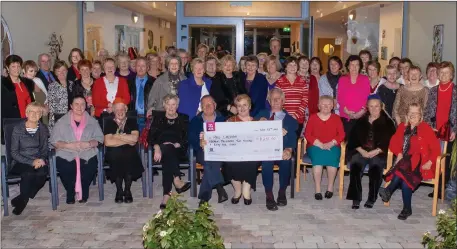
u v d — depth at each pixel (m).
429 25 8.75
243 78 6.96
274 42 8.39
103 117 6.42
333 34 11.61
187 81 6.79
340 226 5.32
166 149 6.12
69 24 9.95
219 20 10.62
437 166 5.59
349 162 6.14
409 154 5.67
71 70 7.60
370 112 6.16
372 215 5.68
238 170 5.88
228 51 10.77
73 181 6.05
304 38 10.52
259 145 5.87
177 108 6.50
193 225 3.54
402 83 7.47
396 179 5.66
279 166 5.99
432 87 6.42
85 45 10.52
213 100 6.12
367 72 7.25
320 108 6.33
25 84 6.67
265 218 5.56
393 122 6.16
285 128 6.09
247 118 6.01
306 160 6.46
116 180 6.14
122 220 5.51
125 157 6.13
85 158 6.08
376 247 4.75
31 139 5.86
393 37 10.19
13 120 5.93
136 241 4.90
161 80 7.02
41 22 8.86
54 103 6.95
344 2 10.63
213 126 5.84
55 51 9.39
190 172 6.30
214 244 3.55
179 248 3.42
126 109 6.37
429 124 6.37
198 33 10.73
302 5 10.57
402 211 5.57
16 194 6.46
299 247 4.75
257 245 4.80
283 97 6.19
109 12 11.30
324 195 6.38
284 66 8.11
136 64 7.50
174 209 3.59
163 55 8.14
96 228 5.26
